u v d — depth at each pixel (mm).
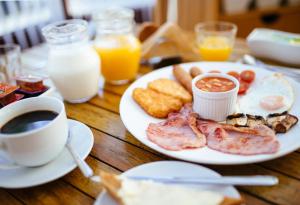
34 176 344
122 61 546
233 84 438
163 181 317
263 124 386
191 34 786
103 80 598
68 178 360
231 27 671
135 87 510
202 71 552
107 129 447
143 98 459
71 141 393
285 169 349
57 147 353
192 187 309
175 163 341
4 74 575
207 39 639
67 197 335
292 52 551
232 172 349
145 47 646
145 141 371
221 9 1086
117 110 494
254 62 579
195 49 680
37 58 695
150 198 287
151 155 387
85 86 504
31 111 385
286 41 570
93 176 347
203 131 387
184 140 368
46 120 365
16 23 1004
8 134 335
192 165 337
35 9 1037
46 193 342
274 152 334
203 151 352
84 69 491
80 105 516
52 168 354
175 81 530
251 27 1104
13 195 343
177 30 662
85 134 403
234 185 330
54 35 478
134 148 402
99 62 525
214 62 568
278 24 1108
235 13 1076
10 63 601
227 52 610
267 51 591
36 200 334
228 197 293
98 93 551
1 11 967
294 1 1075
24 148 326
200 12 1096
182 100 467
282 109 421
